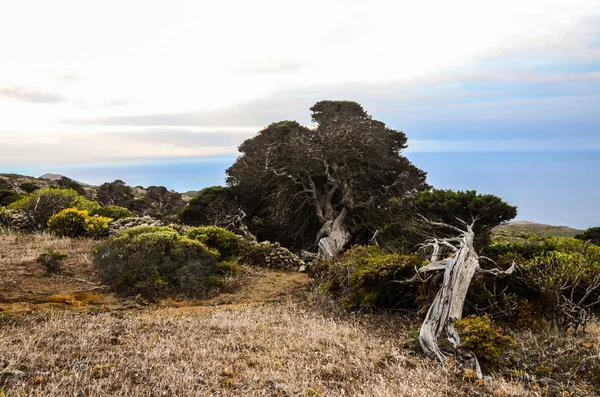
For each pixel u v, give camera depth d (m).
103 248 11.34
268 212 26.42
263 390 4.81
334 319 8.94
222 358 5.87
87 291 9.78
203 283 11.23
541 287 8.05
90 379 4.79
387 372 5.67
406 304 9.57
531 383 5.53
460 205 12.57
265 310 9.32
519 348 6.84
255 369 5.54
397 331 8.05
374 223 22.47
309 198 24.47
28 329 6.59
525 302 8.26
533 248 11.39
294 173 25.36
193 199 26.75
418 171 27.69
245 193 27.19
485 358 6.18
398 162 26.83
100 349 5.93
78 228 15.90
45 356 5.34
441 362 6.09
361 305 9.65
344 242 20.34
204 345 6.38
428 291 8.59
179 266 11.20
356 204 22.97
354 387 5.14
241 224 23.36
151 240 11.34
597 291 8.69
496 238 13.81
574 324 7.61
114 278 10.52
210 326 7.61
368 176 25.31
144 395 4.55
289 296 11.24
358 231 23.52
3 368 4.86
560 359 6.29
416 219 13.45
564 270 8.27
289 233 25.16
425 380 5.35
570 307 7.89
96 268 11.09
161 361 5.50
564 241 11.61
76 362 5.25
